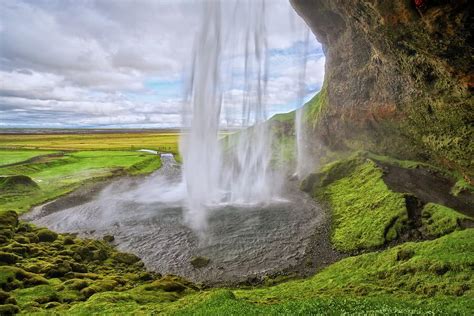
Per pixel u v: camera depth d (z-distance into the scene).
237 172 91.56
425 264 31.00
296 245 47.12
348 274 34.56
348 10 49.38
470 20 28.41
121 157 127.38
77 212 66.19
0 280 30.69
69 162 113.12
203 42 81.19
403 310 21.39
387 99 67.69
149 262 44.50
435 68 40.50
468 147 48.34
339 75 86.12
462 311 21.31
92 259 42.88
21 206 68.19
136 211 66.12
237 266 42.38
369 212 50.53
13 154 121.25
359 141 79.56
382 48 48.91
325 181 70.88
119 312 25.52
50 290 30.84
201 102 82.50
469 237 34.06
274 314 22.23
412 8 32.56
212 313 23.33
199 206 67.31
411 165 63.44
